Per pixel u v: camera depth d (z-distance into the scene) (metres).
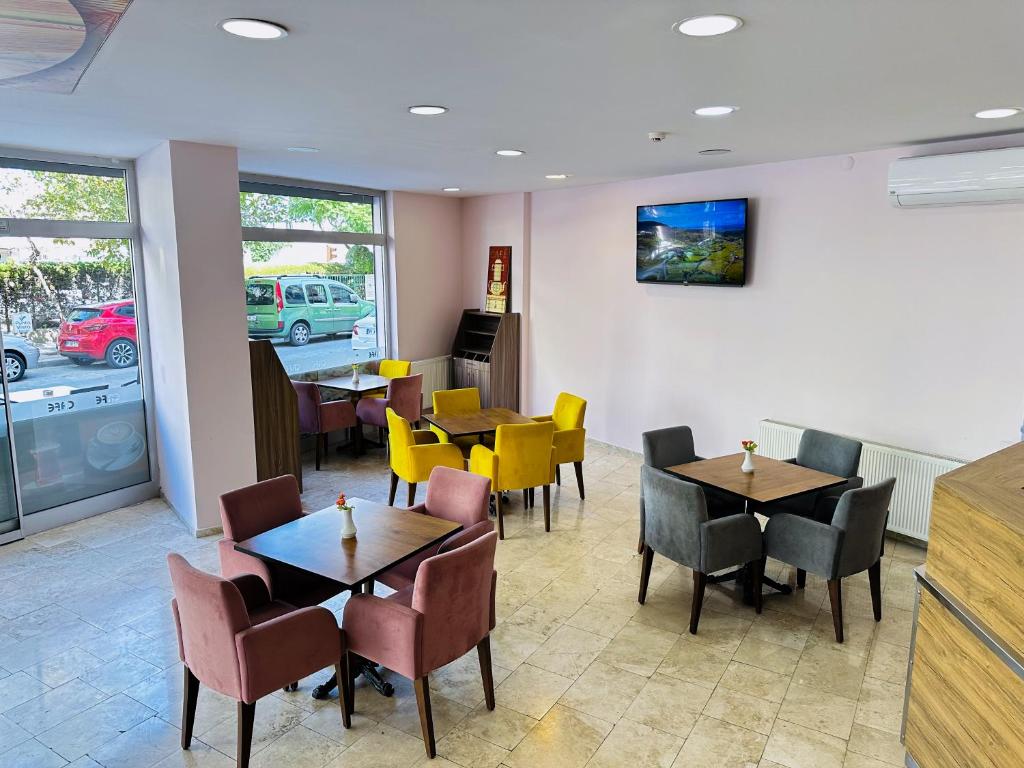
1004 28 2.21
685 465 4.51
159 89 3.05
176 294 4.78
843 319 5.12
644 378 6.74
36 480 5.07
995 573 1.89
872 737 2.97
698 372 6.23
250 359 5.36
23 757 2.86
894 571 4.54
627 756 2.86
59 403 5.14
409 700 3.24
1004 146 4.13
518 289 7.89
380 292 7.91
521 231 7.74
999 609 1.87
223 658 2.61
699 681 3.38
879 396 4.99
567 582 4.41
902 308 4.79
